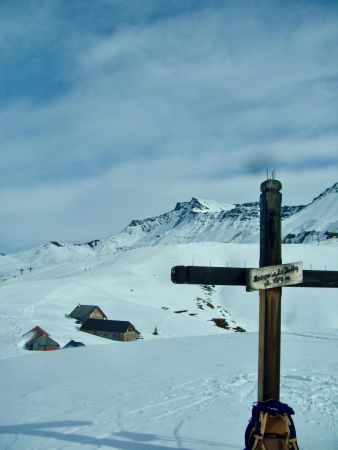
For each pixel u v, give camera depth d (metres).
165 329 85.25
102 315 84.69
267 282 5.58
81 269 190.00
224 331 92.44
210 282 5.51
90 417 8.99
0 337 56.62
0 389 12.38
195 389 11.12
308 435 7.47
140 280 132.75
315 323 100.62
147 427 8.15
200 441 7.32
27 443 7.62
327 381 11.55
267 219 5.81
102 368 14.91
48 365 15.51
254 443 4.93
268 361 5.68
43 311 86.56
